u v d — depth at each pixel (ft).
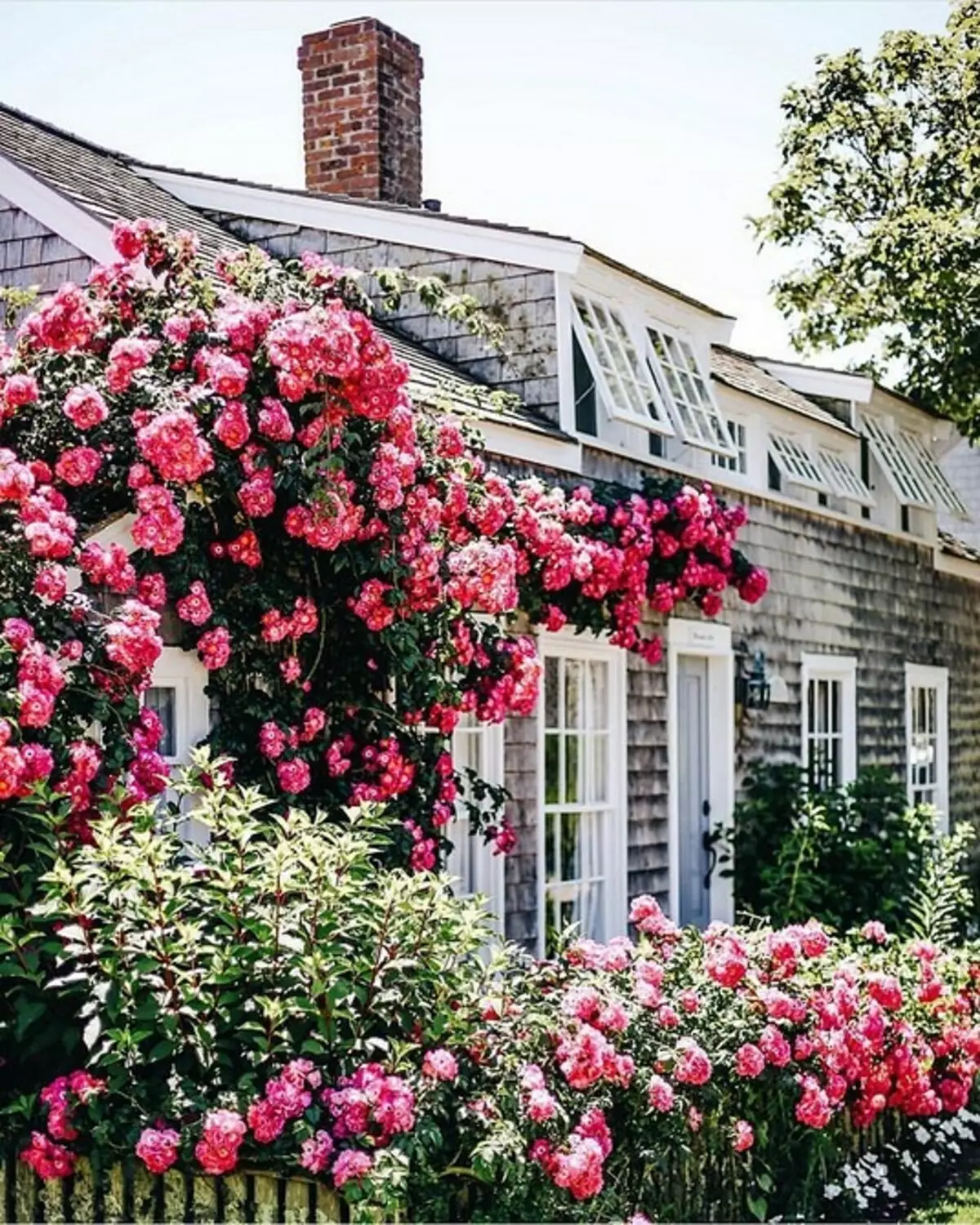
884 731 48.67
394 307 25.07
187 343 22.65
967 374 57.21
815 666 43.83
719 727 38.91
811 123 60.18
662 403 36.17
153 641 19.71
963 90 57.98
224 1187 16.46
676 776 35.86
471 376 33.50
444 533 25.91
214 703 23.25
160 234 23.35
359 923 17.56
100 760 19.38
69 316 21.66
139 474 21.11
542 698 31.09
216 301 23.34
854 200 59.88
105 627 19.88
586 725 32.83
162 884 16.70
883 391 49.93
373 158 39.42
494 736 29.50
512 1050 18.04
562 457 31.83
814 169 59.88
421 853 24.84
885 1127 27.14
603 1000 19.51
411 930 17.61
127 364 21.36
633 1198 19.36
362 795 24.07
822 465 46.26
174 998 16.40
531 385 33.01
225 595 22.86
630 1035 19.94
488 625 26.81
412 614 24.62
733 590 39.22
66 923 17.12
